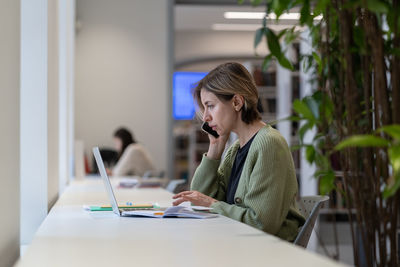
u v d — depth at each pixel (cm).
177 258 139
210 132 294
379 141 126
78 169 630
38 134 325
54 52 394
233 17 1043
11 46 216
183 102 1248
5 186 199
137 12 891
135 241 169
